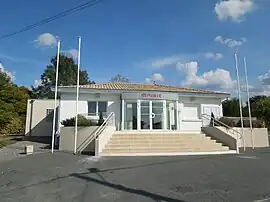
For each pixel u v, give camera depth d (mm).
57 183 8391
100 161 12531
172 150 15711
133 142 16594
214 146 16547
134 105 22297
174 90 24250
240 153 15594
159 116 22531
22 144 21391
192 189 7566
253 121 20891
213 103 24578
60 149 17094
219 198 6656
